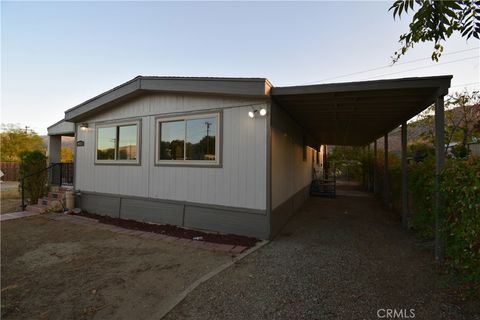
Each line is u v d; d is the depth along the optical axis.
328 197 10.10
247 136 4.41
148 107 5.59
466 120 6.32
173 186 5.24
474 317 2.05
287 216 5.68
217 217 4.71
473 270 2.20
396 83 3.38
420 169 4.32
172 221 5.24
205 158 4.86
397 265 3.16
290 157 6.00
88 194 6.71
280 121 4.91
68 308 2.23
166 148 5.39
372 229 5.05
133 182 5.84
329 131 8.74
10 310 2.21
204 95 4.84
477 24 1.83
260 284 2.65
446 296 2.39
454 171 2.66
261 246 3.90
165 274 2.93
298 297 2.38
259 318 2.05
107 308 2.23
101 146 6.50
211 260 3.36
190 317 2.07
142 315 2.11
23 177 7.27
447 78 3.20
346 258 3.41
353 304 2.26
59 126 9.09
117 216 6.09
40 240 4.32
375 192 10.72
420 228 4.23
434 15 1.87
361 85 3.54
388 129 7.48
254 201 4.34
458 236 2.39
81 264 3.26
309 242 4.16
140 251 3.74
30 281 2.78
